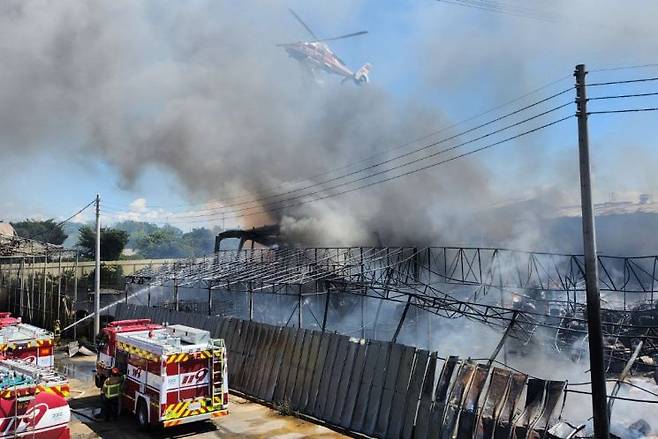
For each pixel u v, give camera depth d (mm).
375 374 13273
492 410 10773
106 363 15602
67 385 10508
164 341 13461
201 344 13430
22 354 14320
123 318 25125
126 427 13734
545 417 10211
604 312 20047
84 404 15898
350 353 14133
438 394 11805
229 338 18375
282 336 16422
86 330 26688
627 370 11930
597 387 9898
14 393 9727
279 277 19906
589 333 10086
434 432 11539
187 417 12828
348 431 13227
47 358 14750
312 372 15000
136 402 13711
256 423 14070
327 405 14227
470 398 11211
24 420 9836
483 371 11258
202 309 26281
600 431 9805
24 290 34250
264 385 16375
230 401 16297
